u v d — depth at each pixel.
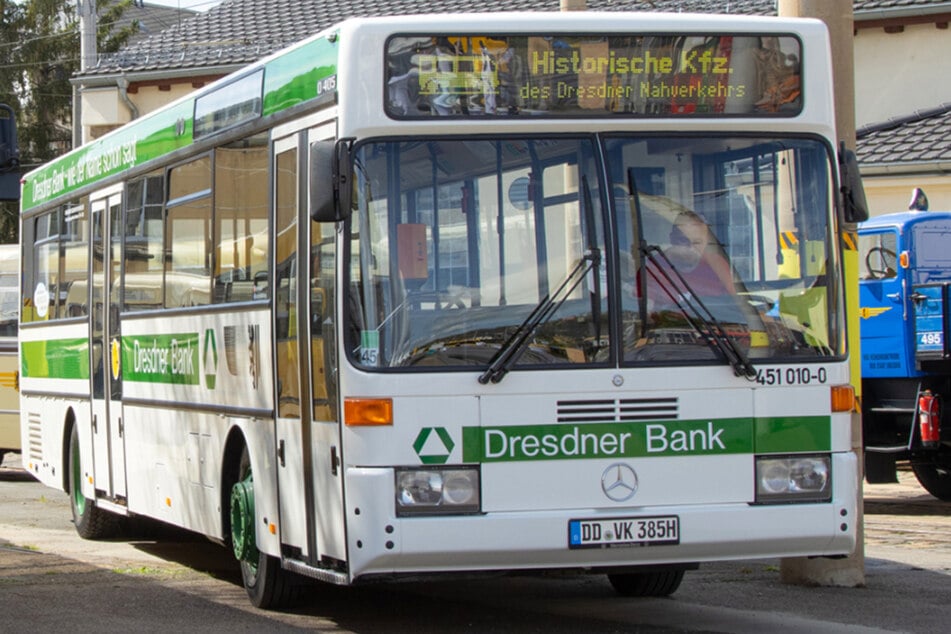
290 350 10.05
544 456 9.05
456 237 9.17
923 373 18.14
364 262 9.09
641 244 9.30
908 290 18.27
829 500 9.44
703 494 9.23
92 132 35.81
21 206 18.41
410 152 9.19
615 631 10.10
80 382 15.60
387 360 9.02
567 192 9.30
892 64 27.12
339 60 9.30
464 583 12.45
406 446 8.94
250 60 34.22
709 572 12.74
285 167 10.26
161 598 11.64
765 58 9.67
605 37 9.43
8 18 66.44
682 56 9.55
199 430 12.04
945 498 19.52
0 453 24.73
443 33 9.27
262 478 10.66
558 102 9.37
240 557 11.21
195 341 12.11
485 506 8.98
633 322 9.23
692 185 9.46
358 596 11.72
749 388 9.33
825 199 9.70
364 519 8.91
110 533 15.81
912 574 12.56
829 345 9.56
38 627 10.30
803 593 11.63
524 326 9.10
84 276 15.51
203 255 12.02
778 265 9.55
